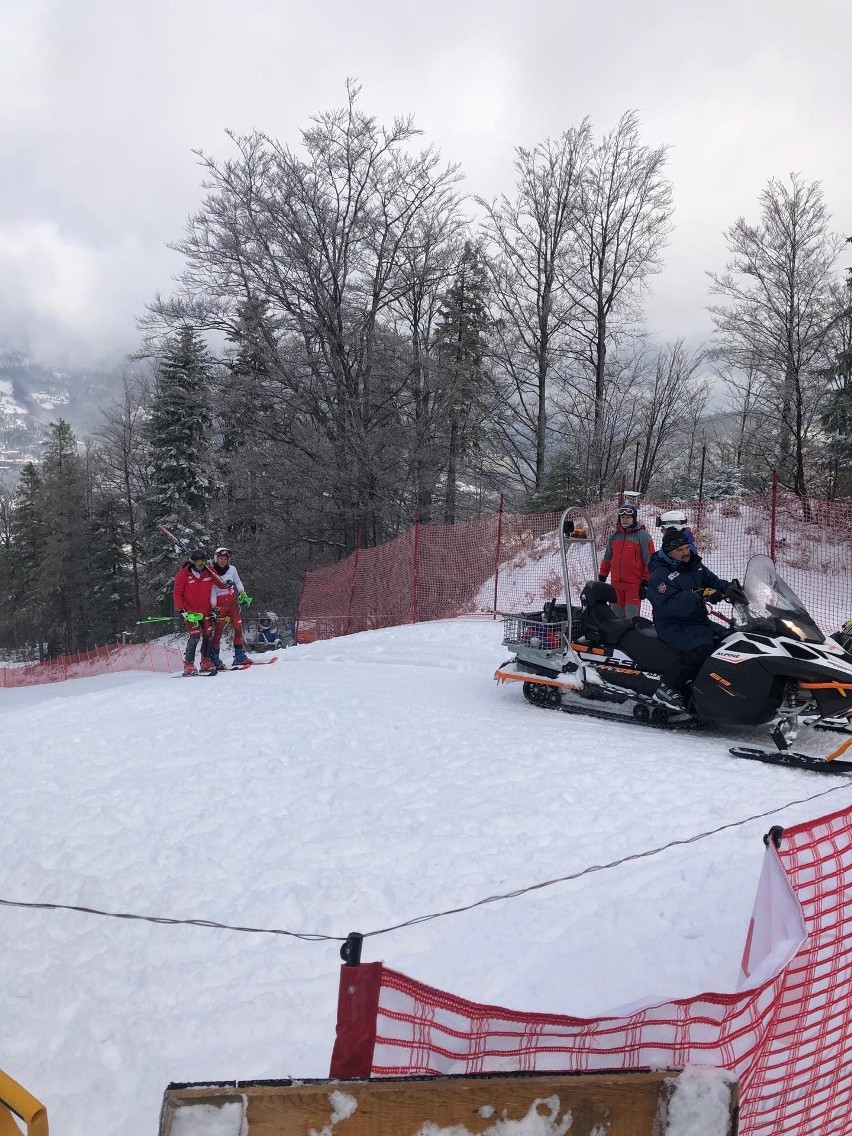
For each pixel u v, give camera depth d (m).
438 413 27.97
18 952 4.03
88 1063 3.12
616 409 30.61
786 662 6.16
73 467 56.06
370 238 28.02
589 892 4.11
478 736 6.85
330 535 28.95
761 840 4.55
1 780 6.71
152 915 4.25
